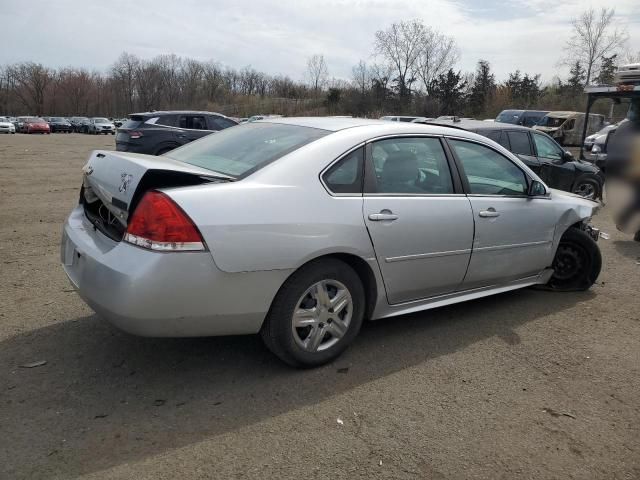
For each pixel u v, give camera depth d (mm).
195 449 2650
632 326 4418
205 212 2896
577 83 49844
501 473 2578
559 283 5320
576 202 5141
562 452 2756
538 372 3586
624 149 7602
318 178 3342
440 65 57000
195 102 82938
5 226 7355
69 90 99438
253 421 2900
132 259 2842
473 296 4352
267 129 3965
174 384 3236
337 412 3018
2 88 98188
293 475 2496
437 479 2514
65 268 3498
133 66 94688
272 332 3250
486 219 4184
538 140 9875
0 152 22078
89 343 3711
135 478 2432
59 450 2596
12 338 3750
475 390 3320
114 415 2900
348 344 3590
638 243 7637
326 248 3266
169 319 2887
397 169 3762
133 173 3080
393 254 3627
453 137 4184
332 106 59156
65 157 20219
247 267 2998
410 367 3574
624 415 3113
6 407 2928
